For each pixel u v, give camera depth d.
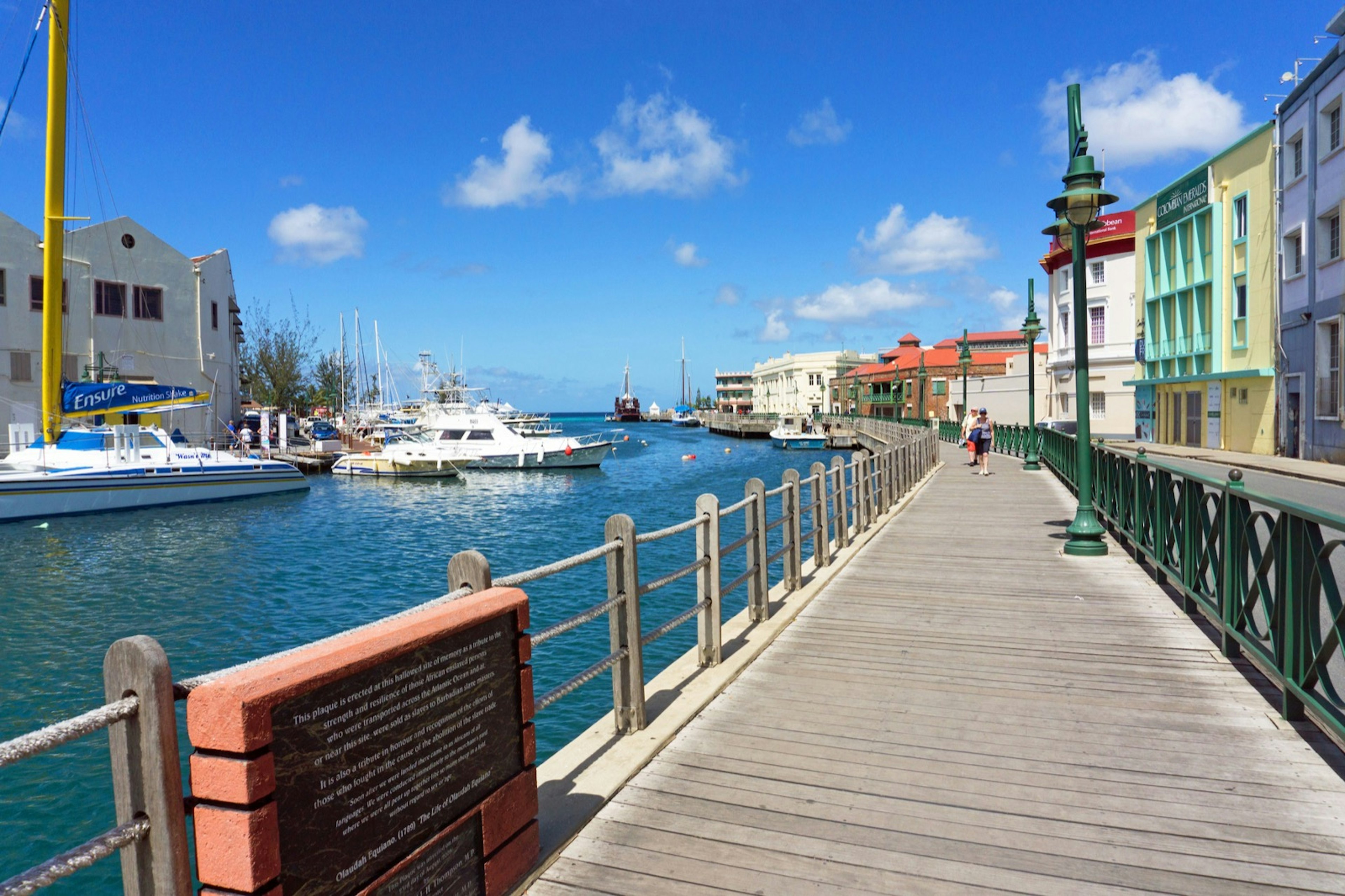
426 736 2.72
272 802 2.08
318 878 2.23
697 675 5.86
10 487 25.59
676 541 21.31
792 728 4.95
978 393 59.44
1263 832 3.63
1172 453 30.06
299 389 73.56
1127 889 3.23
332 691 2.31
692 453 69.50
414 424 58.94
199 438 40.91
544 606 14.57
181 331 40.84
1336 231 24.16
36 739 1.72
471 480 43.38
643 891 3.25
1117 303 42.41
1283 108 27.34
